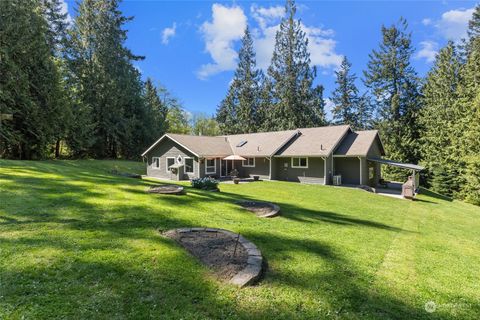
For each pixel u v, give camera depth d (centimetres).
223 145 2502
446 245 711
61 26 2978
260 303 337
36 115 1995
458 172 2342
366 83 3491
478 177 2020
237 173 2344
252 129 3988
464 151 2244
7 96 1781
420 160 2923
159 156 2366
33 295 307
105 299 313
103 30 2964
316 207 1105
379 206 1297
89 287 332
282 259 476
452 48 2869
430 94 2950
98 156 3059
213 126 5547
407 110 3148
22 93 1905
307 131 2428
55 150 2747
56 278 344
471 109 2266
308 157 2117
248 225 664
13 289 313
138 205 718
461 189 2256
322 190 1711
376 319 329
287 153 2159
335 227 757
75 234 484
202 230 564
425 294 406
